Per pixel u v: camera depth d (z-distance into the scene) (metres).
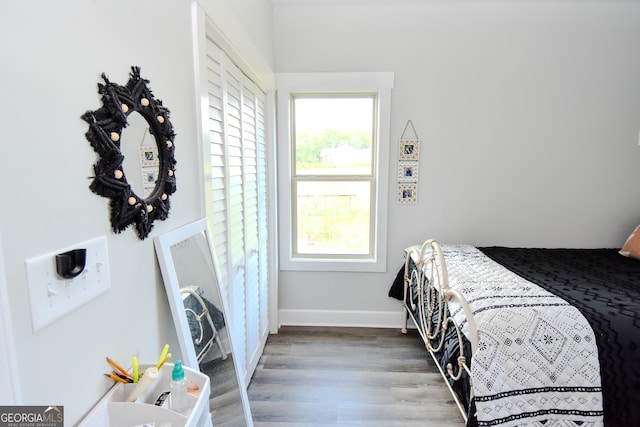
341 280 2.72
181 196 1.01
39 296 0.52
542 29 2.37
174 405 0.73
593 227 2.57
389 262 2.68
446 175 2.55
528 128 2.47
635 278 1.81
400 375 2.09
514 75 2.42
